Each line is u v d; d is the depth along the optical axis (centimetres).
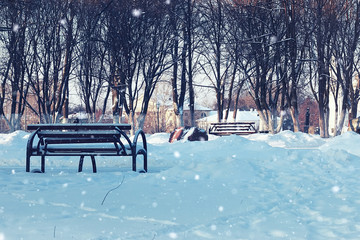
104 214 462
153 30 3634
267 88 3828
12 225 405
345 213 479
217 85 3847
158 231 392
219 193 598
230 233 390
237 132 2750
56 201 526
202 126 7138
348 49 3538
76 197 554
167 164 1141
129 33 3478
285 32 3469
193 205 518
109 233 383
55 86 3725
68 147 831
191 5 3662
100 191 600
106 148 831
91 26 3625
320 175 763
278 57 3469
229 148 1384
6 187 629
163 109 8606
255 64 3697
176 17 3666
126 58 3519
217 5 3753
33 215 446
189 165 798
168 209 494
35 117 6825
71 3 3488
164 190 612
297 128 3388
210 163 795
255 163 875
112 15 3488
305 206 516
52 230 390
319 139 2347
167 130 8750
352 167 844
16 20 3372
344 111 3641
